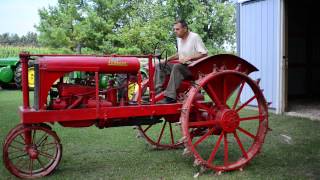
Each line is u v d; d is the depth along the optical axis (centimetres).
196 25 2483
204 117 507
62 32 2266
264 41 945
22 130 445
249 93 982
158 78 521
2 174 473
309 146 601
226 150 487
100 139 661
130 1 2472
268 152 568
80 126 460
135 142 638
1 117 898
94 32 2248
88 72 475
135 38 2078
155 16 2336
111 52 2186
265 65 943
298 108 971
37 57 466
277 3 902
